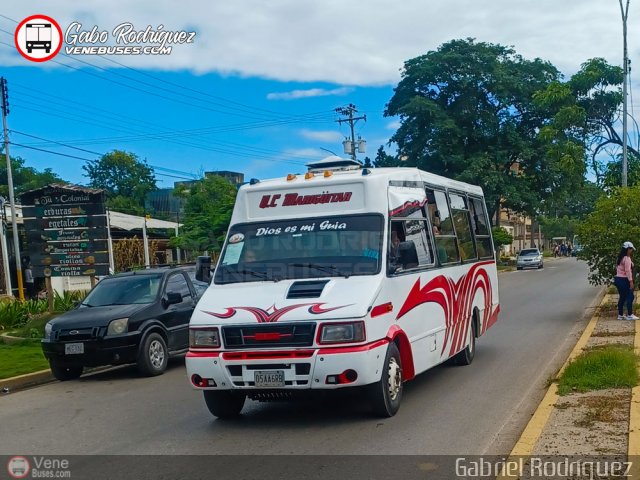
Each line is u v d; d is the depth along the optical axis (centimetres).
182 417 852
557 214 8706
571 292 2505
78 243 1742
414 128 4581
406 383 980
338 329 704
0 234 2600
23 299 2372
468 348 1109
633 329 1306
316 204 846
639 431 632
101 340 1160
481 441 678
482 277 1216
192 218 3150
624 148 2445
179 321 1284
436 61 4562
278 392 721
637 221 1623
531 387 923
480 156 4450
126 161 5528
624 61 2469
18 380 1196
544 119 4684
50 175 5350
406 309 823
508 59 4831
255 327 720
